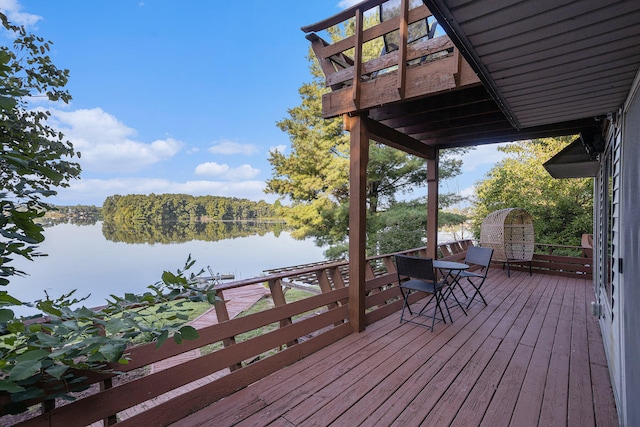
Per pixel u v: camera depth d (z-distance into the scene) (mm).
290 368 2561
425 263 3396
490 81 1727
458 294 4875
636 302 1427
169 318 1484
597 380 2381
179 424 1900
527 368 2557
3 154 1066
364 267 3361
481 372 2490
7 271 1115
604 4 1121
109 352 1263
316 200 9750
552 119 2385
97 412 1683
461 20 1232
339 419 1940
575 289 5199
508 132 4156
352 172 3312
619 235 2100
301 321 2889
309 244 12258
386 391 2234
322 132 9820
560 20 1214
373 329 3396
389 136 3773
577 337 3182
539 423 1903
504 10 1170
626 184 1860
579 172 4293
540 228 9109
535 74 1637
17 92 1112
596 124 3371
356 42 2982
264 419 1944
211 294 1648
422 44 2611
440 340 3102
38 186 1368
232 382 2244
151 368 4387
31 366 1114
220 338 2285
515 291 5062
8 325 1151
